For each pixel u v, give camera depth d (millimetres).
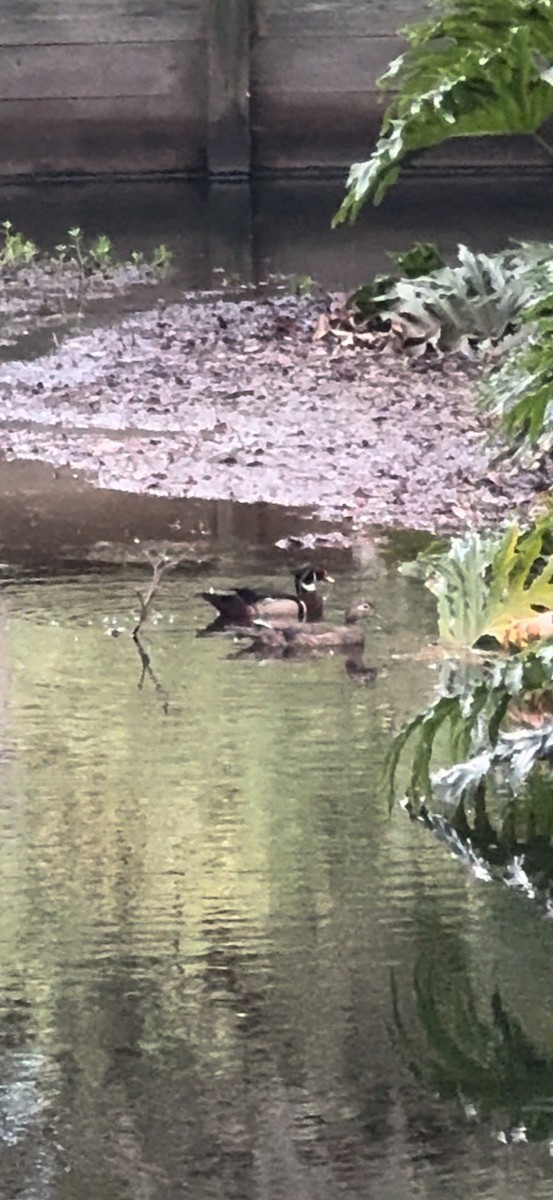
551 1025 2486
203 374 7961
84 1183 2100
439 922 2824
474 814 3281
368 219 14336
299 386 7664
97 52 17219
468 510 5598
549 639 3414
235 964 2666
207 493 5883
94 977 2625
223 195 16359
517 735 3379
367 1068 2373
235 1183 2104
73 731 3652
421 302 8484
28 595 4707
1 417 7129
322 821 3213
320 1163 2139
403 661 4117
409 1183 2109
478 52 4105
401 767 3455
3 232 13945
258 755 3521
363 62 17062
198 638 4312
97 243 13102
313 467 6211
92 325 9414
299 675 4023
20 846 3094
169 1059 2391
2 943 2729
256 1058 2391
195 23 17062
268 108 17203
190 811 3248
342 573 4906
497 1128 2223
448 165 17266
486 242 12633
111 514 5621
